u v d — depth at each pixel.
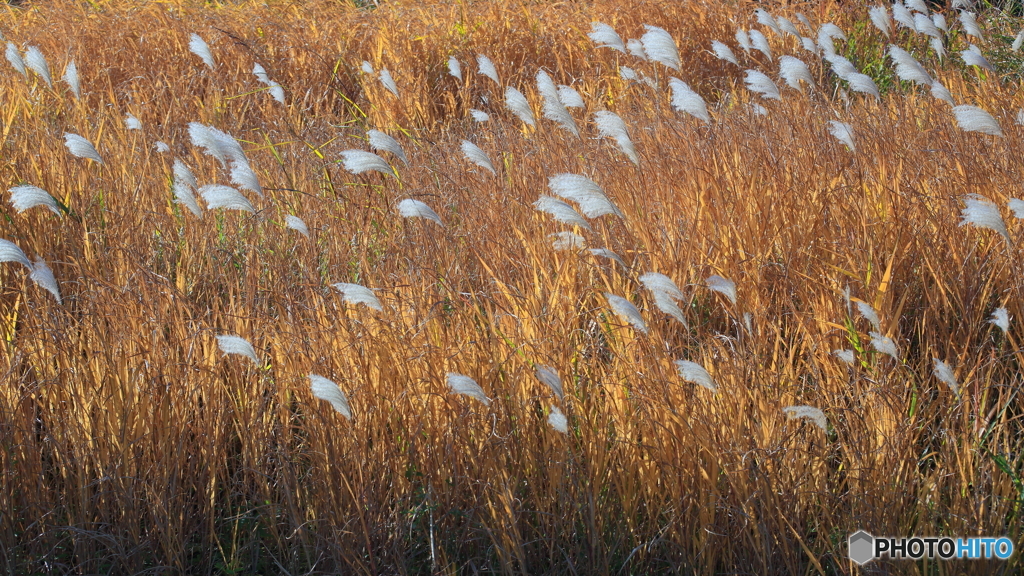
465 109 28.23
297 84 29.62
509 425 11.13
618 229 15.53
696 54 30.89
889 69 31.44
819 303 13.30
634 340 11.57
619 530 10.84
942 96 18.28
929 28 23.86
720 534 10.24
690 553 10.54
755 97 24.81
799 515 10.66
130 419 11.33
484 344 11.86
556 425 9.76
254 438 11.59
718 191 15.83
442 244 15.20
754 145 18.11
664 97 24.45
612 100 26.95
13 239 15.61
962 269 13.65
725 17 32.72
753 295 13.28
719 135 18.59
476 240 15.36
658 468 10.84
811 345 11.89
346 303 13.04
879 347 10.56
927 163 17.22
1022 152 18.06
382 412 11.35
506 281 14.04
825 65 30.66
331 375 11.42
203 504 11.41
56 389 11.63
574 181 10.76
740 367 11.27
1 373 11.66
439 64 30.45
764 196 15.88
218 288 15.81
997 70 29.83
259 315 12.87
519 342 11.98
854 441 10.77
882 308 12.72
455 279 14.22
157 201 18.64
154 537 11.06
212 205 11.96
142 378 11.72
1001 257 14.18
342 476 10.69
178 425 11.53
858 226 15.13
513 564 10.68
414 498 11.31
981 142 18.16
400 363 11.55
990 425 11.79
